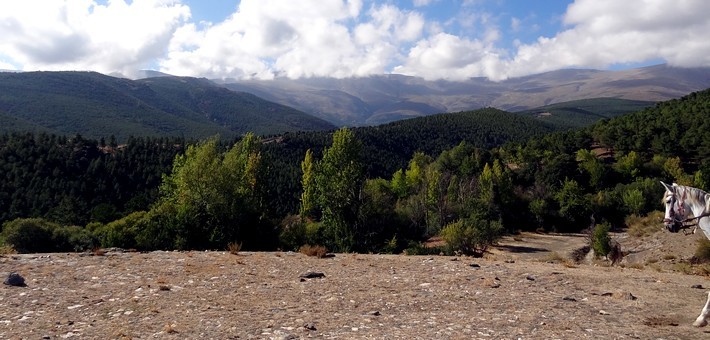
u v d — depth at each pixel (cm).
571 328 754
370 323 775
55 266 1213
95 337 679
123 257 1393
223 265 1296
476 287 1082
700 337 720
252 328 734
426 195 6397
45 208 6706
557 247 5303
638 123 9700
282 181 8806
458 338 695
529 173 8988
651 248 2650
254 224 4022
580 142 10125
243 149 4612
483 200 6762
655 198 7231
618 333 730
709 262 2023
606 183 8481
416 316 827
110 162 8306
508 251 4906
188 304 877
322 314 829
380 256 1623
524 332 730
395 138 14675
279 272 1226
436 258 1585
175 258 1397
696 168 8300
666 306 918
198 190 3822
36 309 821
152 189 7762
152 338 678
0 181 7094
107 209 6241
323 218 4481
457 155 10231
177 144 10612
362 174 4456
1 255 1388
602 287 1103
